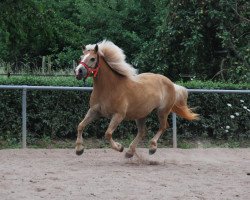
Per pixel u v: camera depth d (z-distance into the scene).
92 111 10.38
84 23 26.23
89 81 13.72
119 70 10.23
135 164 10.50
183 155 12.25
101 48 10.16
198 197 7.66
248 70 17.38
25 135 12.30
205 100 14.50
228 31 18.33
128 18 26.06
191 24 18.16
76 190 7.84
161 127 11.53
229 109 14.66
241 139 14.89
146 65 18.94
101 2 26.66
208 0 18.12
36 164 10.11
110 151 12.34
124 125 13.87
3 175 8.80
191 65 18.14
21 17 18.28
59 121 13.34
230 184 8.67
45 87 12.48
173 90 11.53
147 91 10.67
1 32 19.05
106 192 7.77
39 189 7.82
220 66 18.23
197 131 14.56
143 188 8.12
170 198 7.54
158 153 12.35
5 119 12.95
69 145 13.16
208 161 11.41
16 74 22.39
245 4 18.44
